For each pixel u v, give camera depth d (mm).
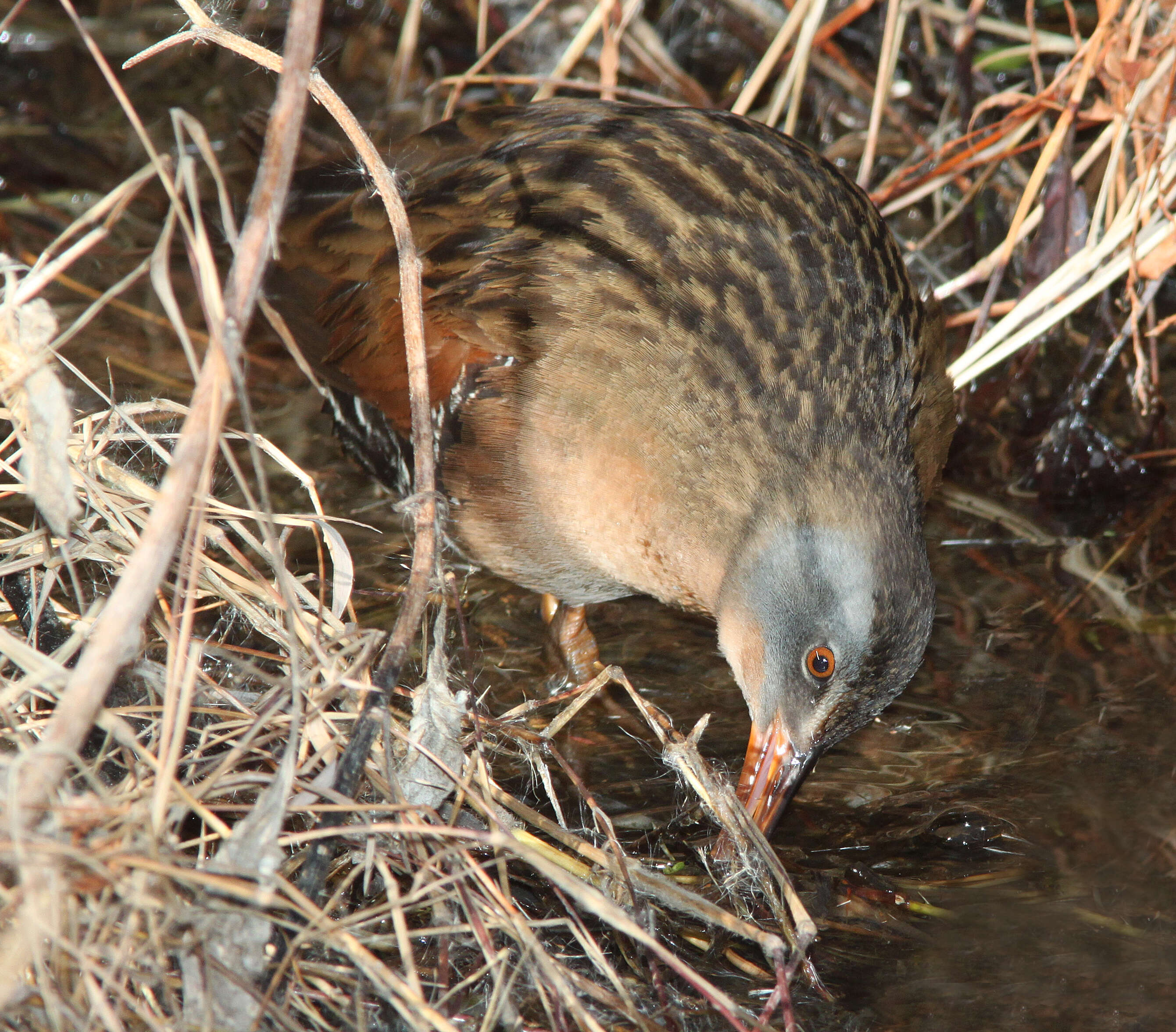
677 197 7781
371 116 12680
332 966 5320
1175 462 9789
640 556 7742
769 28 12531
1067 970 6047
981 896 6562
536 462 7648
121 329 10359
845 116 12523
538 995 5594
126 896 4652
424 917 5898
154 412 7543
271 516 5293
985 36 12523
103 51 12938
